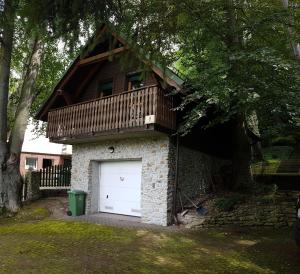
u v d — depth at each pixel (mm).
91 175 12930
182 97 10141
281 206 9617
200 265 6039
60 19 5496
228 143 14680
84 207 12648
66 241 7891
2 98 12453
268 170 14648
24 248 7211
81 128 12047
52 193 16219
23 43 12156
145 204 10828
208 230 9328
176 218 10312
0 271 5566
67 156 25734
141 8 6688
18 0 5191
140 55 6898
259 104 8633
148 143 11133
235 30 9383
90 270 5680
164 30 7094
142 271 5652
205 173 12516
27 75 13555
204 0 8625
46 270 5645
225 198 10688
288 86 8180
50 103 13719
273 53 8250
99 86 13391
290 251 6836
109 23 6070
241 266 5969
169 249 7199
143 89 10305
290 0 10398
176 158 10781
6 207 12172
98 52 12344
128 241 7926
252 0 9961
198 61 9766
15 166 12664
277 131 9516
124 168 12336
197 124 12234
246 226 9461
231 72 8633
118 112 10867
